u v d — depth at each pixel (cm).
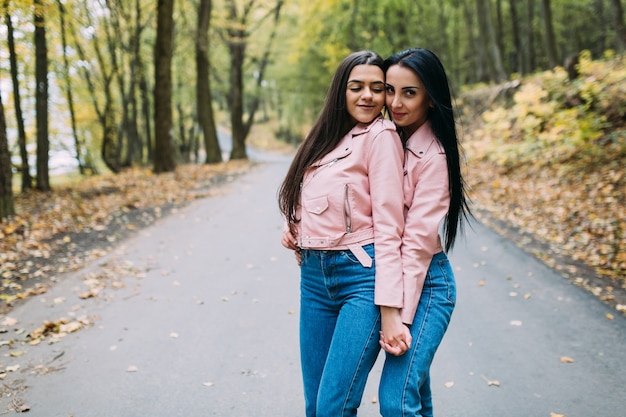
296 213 205
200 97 2019
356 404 187
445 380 325
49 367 345
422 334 183
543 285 492
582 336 379
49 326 408
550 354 354
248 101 5416
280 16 2455
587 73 1140
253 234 729
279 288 504
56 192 1233
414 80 195
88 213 884
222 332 400
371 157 188
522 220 752
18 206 998
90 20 1653
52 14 1159
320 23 2373
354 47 2280
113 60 1911
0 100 806
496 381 320
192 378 329
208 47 2072
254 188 1200
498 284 503
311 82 3169
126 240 701
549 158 987
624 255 536
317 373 205
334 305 197
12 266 570
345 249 189
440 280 192
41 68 1258
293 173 205
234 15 2198
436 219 185
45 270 565
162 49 1505
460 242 670
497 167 1106
